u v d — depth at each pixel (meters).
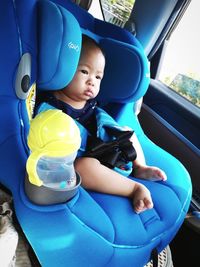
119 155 1.03
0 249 0.70
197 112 1.65
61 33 0.85
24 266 0.81
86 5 1.40
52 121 0.65
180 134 1.66
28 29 0.81
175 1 1.37
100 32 1.33
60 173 0.70
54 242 0.73
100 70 1.12
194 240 1.24
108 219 0.83
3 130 0.82
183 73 1.81
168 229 0.98
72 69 0.91
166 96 1.80
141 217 0.93
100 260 0.79
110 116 1.25
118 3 1.58
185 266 1.27
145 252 0.91
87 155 0.99
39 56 0.87
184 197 1.08
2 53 0.79
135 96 1.28
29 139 0.66
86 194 0.83
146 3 1.40
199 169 1.50
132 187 0.96
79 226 0.74
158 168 1.11
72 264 0.76
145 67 1.24
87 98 1.12
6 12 0.76
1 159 0.81
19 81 0.81
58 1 1.17
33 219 0.72
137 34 1.48
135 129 1.34
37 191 0.69
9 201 0.83
